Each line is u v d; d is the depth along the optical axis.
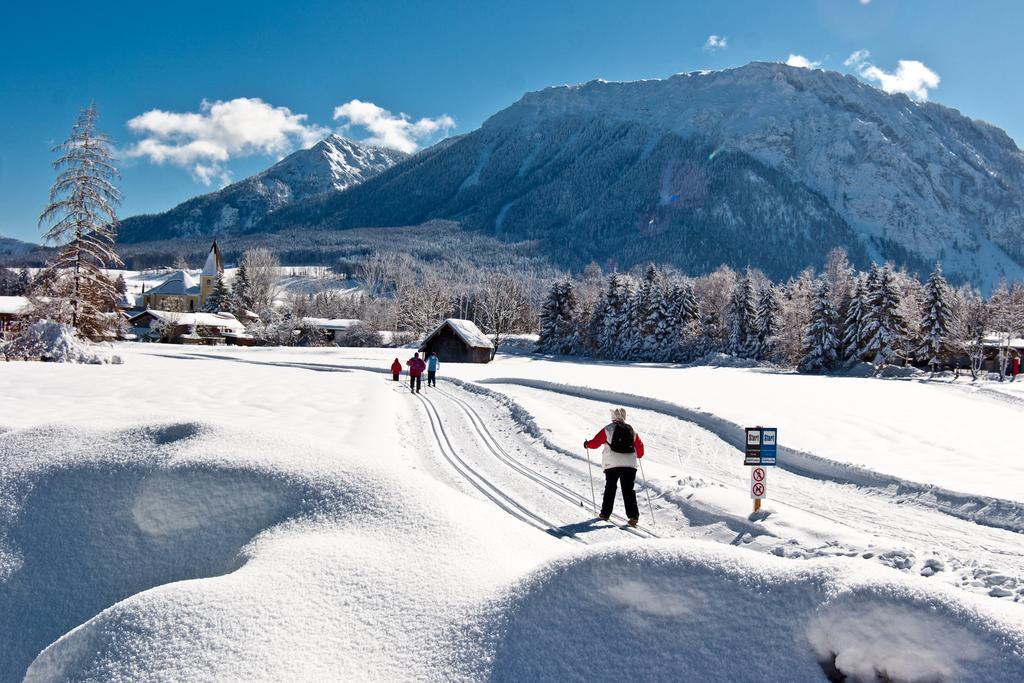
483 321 95.69
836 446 13.95
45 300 38.47
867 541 7.11
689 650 2.71
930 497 9.80
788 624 2.67
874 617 2.53
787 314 69.44
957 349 61.53
